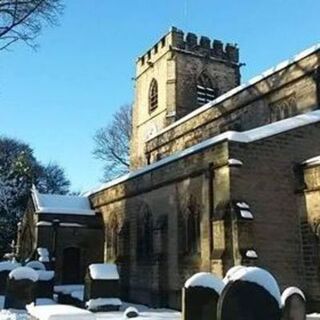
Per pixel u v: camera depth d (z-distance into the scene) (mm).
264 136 21469
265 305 10633
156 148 42125
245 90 32500
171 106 49906
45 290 24703
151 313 20781
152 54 54969
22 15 19875
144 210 27891
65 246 33750
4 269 26156
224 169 20844
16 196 62219
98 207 35375
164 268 24797
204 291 12750
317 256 20172
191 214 23234
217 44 53875
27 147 72500
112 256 32219
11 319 15180
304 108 27703
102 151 67688
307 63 28000
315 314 19422
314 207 20594
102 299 22359
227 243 19781
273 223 20656
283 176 21484
